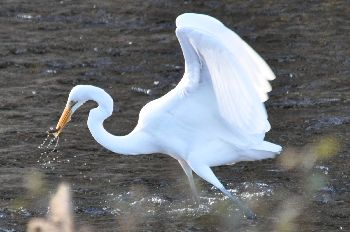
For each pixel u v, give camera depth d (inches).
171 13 921.5
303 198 500.7
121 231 459.5
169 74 741.9
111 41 834.8
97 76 738.2
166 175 541.0
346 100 671.1
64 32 863.1
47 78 732.7
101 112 463.5
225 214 481.4
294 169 543.8
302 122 626.5
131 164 558.9
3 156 565.3
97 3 962.7
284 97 681.6
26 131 609.6
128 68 757.3
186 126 465.7
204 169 468.1
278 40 830.5
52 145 585.3
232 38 440.8
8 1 962.7
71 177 534.3
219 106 450.0
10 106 661.3
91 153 574.9
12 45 818.2
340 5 934.4
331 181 523.2
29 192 509.7
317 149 573.0
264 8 931.3
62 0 975.0
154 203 497.7
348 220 471.2
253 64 435.5
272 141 591.8
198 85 457.1
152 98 685.3
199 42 431.5
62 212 407.2
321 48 804.6
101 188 519.2
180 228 463.8
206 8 935.7
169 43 827.4
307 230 459.2
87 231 458.3
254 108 436.5
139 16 914.1
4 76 735.1
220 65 431.2
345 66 754.8
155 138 470.3
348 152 566.9
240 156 470.9
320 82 715.4
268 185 520.7
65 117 462.6
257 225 464.4
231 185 523.5
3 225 466.9
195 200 490.9
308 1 951.0
